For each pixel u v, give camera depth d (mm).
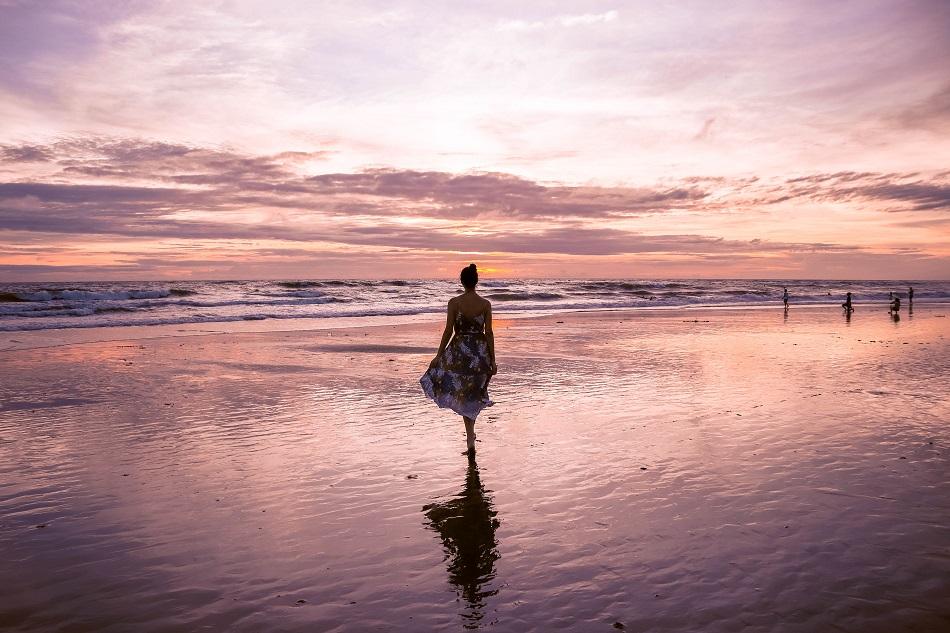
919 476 5742
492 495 5355
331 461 6363
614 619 3369
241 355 14992
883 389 10172
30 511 5004
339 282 69688
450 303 6828
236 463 6297
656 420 8047
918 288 91500
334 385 10914
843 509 4941
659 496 5289
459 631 3266
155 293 38812
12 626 3289
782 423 7828
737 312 35875
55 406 9086
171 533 4570
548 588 3736
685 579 3820
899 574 3846
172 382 11180
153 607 3510
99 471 6039
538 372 12258
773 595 3605
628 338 19547
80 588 3732
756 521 4719
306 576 3898
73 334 20266
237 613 3451
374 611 3477
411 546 4348
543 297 50312
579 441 7059
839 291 74250
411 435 7418
